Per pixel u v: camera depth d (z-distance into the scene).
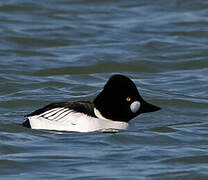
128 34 24.03
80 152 12.02
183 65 20.41
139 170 11.13
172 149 12.35
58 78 18.53
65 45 22.62
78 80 18.47
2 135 12.93
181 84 18.06
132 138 12.97
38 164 11.39
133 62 20.39
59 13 27.00
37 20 25.77
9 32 23.59
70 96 16.53
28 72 19.06
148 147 12.46
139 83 18.14
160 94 16.84
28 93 16.69
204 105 15.91
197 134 13.45
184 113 15.38
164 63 20.50
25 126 13.48
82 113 13.27
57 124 13.21
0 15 26.27
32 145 12.38
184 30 24.55
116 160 11.64
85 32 24.17
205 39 23.44
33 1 28.33
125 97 13.29
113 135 12.99
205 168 11.31
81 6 28.31
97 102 13.37
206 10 27.77
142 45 22.38
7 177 10.80
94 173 10.95
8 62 20.02
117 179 10.69
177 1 29.06
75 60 20.55
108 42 22.95
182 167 11.35
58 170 11.10
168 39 23.22
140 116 14.95
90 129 13.14
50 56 21.05
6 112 15.04
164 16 26.77
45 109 13.51
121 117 13.34
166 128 13.83
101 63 20.22
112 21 26.00
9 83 17.62
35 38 23.11
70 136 12.92
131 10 27.84
